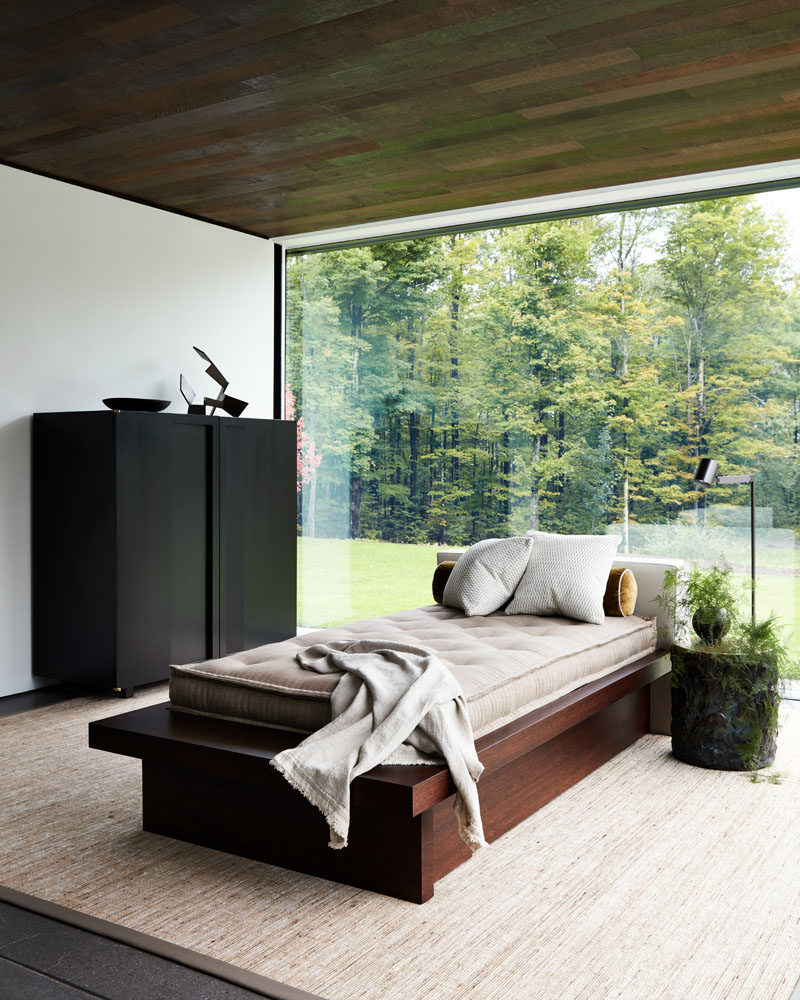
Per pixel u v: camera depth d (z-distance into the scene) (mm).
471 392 5812
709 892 2660
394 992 2148
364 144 4457
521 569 4254
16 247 4836
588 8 3076
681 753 3838
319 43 3348
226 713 3084
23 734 4227
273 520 5723
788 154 4594
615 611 4195
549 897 2629
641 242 5246
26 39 3316
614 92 3791
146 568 4848
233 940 2391
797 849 2959
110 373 5348
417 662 2928
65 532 4855
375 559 6191
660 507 5203
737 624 3902
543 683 3285
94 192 5219
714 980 2203
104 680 4738
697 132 4270
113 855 2932
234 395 6195
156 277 5609
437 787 2555
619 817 3232
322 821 2754
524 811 3205
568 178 4996
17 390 4875
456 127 4207
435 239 5961
